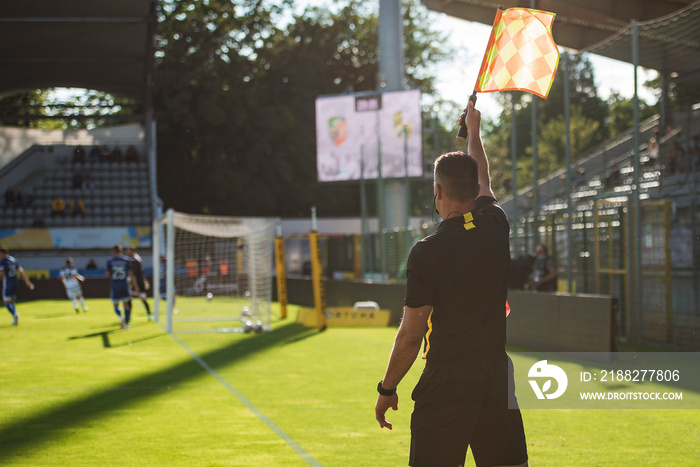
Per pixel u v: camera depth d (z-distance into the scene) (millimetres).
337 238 30484
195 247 25734
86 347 12656
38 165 37969
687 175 18344
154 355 11547
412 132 27969
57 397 7828
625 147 26875
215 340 13867
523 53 3352
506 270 2980
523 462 2947
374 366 10203
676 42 17953
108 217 36062
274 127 44781
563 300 11180
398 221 28719
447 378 2828
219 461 5227
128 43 30719
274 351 12008
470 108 3436
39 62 32781
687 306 14797
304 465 5117
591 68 22016
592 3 19344
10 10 26672
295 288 25031
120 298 16359
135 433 6133
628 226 12312
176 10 45812
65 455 5406
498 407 2893
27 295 28688
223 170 44281
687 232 15930
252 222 31812
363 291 19453
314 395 7934
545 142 35031
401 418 6734
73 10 27047
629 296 12375
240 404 7430
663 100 22734
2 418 6750
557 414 6797
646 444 5645
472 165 2992
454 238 2879
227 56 46500
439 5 21188
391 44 28641
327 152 29250
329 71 51812
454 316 2852
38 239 32719
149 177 37500
